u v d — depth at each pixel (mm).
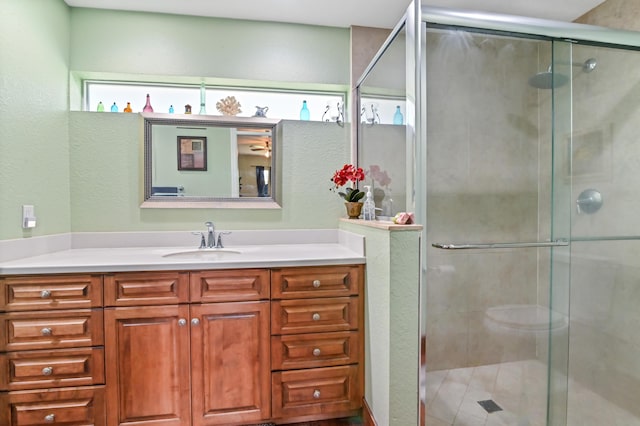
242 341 1535
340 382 1616
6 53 1423
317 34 2176
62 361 1394
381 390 1400
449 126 1681
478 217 1812
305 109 2221
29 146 1576
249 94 2227
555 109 1856
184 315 1485
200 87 2156
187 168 2043
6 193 1431
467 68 1660
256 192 2117
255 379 1547
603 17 1870
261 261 1535
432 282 1714
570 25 1567
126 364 1445
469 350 1784
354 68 2180
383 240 1375
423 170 1441
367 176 2020
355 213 2008
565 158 1871
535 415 1795
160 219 2014
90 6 1919
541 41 1641
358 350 1636
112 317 1430
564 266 1896
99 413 1426
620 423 1738
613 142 1737
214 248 1940
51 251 1748
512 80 1780
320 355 1597
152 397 1468
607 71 1735
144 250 1896
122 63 1969
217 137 2074
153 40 1998
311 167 2174
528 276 1926
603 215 1786
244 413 1542
